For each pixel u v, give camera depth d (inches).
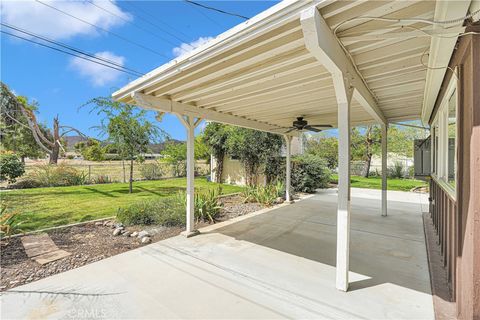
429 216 227.5
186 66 101.0
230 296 95.3
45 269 115.3
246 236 168.9
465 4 55.6
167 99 152.4
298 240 160.9
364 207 271.1
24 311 85.0
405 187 441.4
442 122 136.3
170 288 100.7
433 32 67.6
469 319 69.5
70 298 92.8
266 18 70.9
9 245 141.6
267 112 200.5
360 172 644.1
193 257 132.0
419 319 81.4
